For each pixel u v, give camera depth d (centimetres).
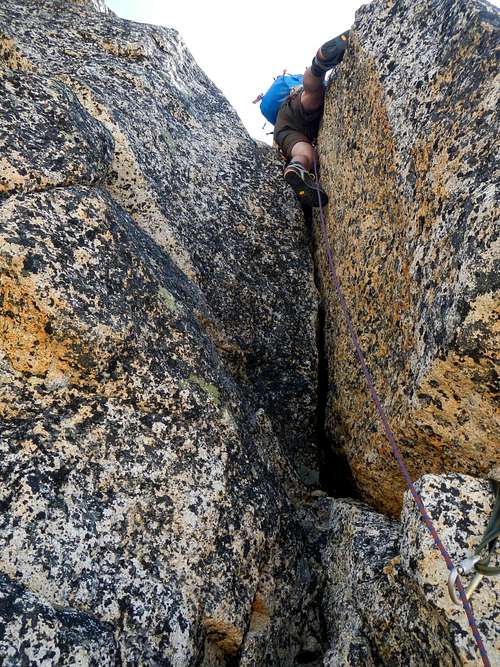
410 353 350
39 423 306
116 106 454
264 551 342
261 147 586
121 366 328
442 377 312
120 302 332
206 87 608
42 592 269
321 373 500
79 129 364
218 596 313
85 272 324
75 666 246
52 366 317
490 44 330
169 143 484
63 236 323
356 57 452
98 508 298
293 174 505
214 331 445
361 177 438
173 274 404
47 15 533
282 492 376
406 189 371
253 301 482
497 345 287
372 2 454
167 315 354
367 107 430
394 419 357
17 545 275
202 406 342
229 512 329
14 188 321
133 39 527
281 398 483
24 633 241
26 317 309
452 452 338
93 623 268
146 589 290
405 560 295
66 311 311
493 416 310
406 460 367
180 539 311
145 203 432
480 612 264
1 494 284
